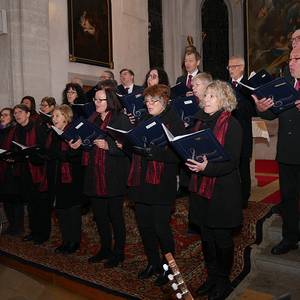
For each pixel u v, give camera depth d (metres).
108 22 8.93
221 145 2.15
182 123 2.71
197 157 2.25
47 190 3.69
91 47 8.41
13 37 6.74
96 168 3.13
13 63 6.75
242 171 4.08
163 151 2.54
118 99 3.20
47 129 4.17
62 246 3.76
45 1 7.16
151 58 12.18
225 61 13.23
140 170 2.75
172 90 3.74
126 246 3.80
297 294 2.69
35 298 1.82
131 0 9.80
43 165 3.88
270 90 2.55
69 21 7.81
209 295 2.47
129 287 2.87
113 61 9.17
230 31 13.09
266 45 12.25
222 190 2.37
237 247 3.33
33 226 4.19
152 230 2.92
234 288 2.80
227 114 2.40
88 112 3.87
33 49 6.93
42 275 3.39
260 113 2.99
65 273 3.24
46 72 7.20
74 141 3.00
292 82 2.91
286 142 2.81
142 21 10.27
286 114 2.81
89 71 8.41
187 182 3.64
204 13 13.22
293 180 2.91
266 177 6.86
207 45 13.24
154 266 3.02
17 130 4.22
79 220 3.73
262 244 3.38
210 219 2.39
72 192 3.54
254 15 12.41
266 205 4.25
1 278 2.03
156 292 2.75
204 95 2.44
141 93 3.41
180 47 12.60
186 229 3.88
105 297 2.86
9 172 4.27
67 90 4.50
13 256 3.72
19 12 6.74
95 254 3.64
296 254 3.06
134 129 2.47
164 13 12.68
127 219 4.23
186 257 3.37
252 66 12.57
